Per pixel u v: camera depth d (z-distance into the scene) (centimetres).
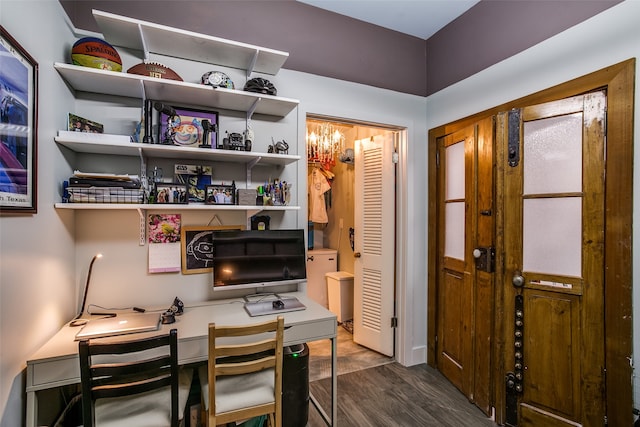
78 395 167
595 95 163
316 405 211
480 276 214
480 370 213
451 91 256
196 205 181
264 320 173
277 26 225
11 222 113
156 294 195
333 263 405
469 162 226
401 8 240
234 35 213
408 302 273
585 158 167
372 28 260
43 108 137
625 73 153
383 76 264
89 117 178
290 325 170
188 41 182
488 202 209
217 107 208
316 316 179
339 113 247
